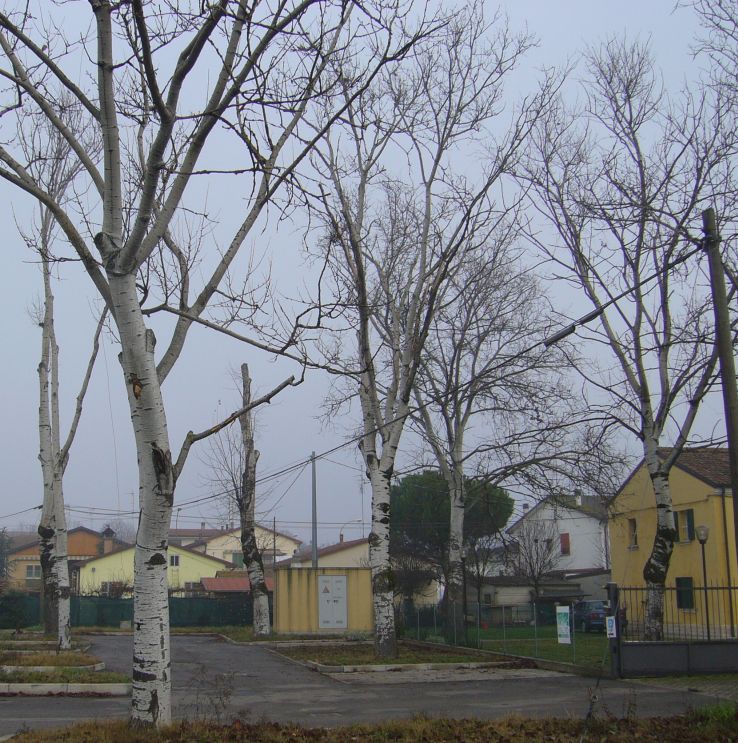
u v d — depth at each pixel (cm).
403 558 4503
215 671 2239
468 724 1227
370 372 2370
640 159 2473
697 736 1140
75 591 5841
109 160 989
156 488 980
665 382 2462
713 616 3212
